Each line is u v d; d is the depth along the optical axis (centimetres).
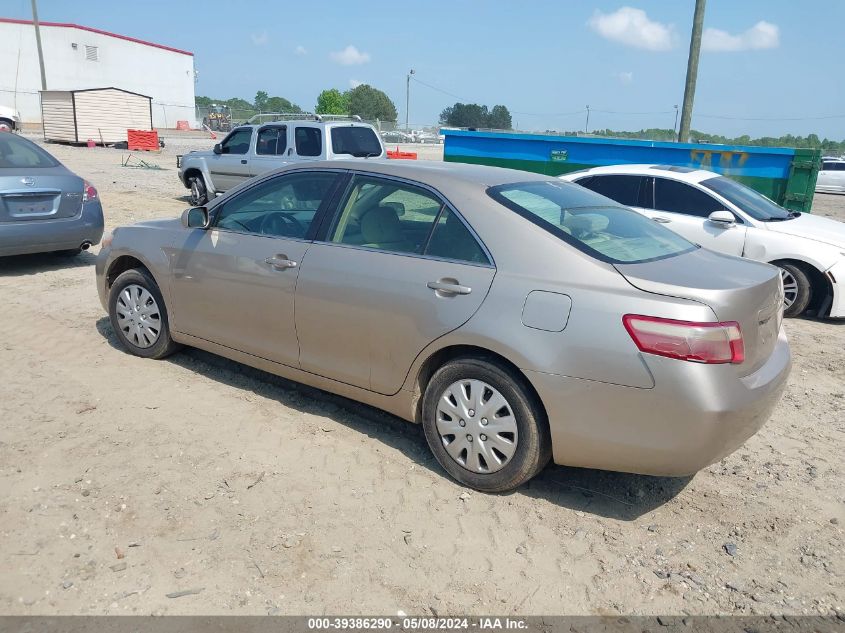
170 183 1883
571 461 352
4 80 4878
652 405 322
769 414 355
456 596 303
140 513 347
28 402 463
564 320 337
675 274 346
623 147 1239
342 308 412
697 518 370
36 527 332
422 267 386
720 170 1152
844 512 380
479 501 373
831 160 2972
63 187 800
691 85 1554
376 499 371
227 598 294
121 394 483
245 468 394
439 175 407
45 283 778
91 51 5181
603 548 340
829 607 305
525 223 369
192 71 5944
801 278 772
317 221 439
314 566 317
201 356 561
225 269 471
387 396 409
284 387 509
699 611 301
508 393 358
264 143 1390
